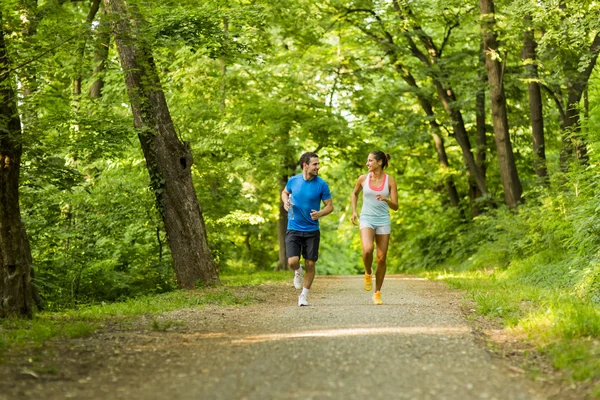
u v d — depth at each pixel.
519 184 19.97
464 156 24.50
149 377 5.18
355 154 26.50
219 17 13.06
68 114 11.80
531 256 15.80
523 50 19.55
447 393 4.52
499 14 19.00
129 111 17.20
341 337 6.61
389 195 9.77
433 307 9.38
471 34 23.20
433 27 24.38
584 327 6.58
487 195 23.56
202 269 13.88
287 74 24.75
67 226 14.87
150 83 13.19
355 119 26.81
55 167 11.12
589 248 12.12
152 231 16.11
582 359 5.53
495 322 7.95
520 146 26.12
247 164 21.73
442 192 30.12
